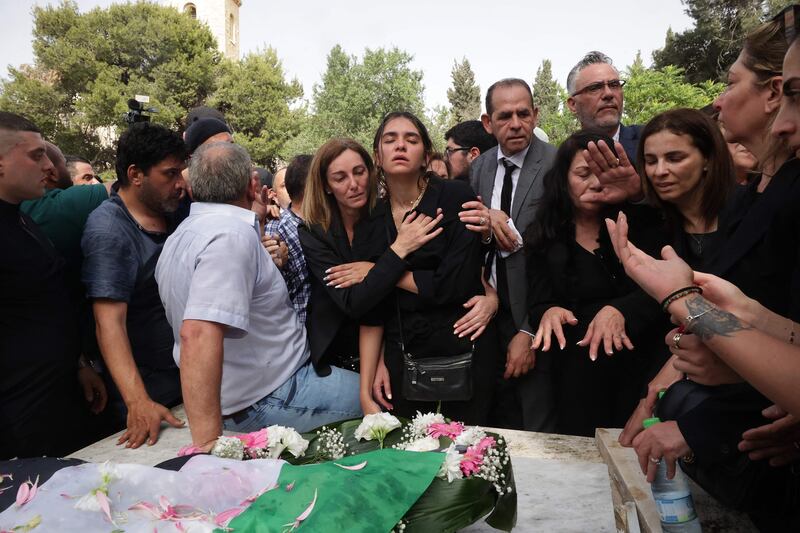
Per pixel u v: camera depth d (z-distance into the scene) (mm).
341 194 2801
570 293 2787
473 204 2787
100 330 2770
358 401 2826
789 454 1421
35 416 2625
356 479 1535
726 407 1511
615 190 2629
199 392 2164
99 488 1518
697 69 21547
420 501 1543
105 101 35938
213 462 1685
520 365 3016
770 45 1688
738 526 1698
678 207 2451
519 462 2221
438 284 2721
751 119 1735
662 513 1526
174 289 2389
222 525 1423
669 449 1521
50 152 3561
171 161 2949
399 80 45938
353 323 2984
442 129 46625
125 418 3082
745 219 1578
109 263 2787
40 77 39656
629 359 2738
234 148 2486
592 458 2305
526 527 1779
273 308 2611
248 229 2404
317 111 47781
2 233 2553
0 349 2551
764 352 1203
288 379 2697
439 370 2748
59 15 38219
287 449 1962
